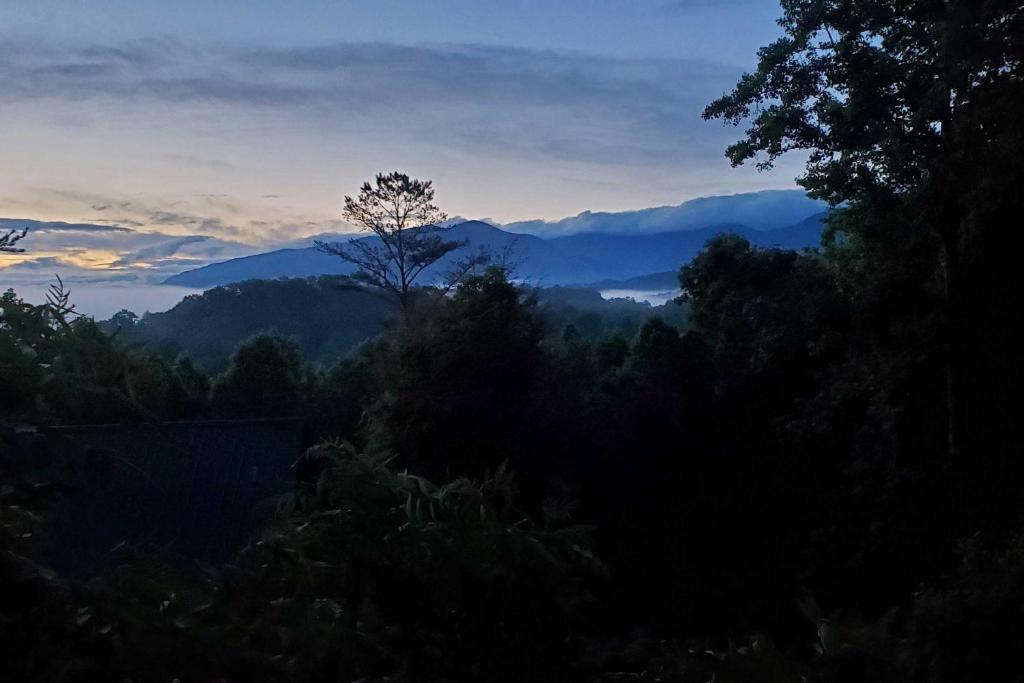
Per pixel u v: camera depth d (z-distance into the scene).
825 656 2.84
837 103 18.56
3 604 2.04
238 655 2.31
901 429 19.20
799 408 21.17
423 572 2.96
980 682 2.78
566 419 20.67
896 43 18.25
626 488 21.77
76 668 2.06
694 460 24.14
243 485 6.64
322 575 2.93
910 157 17.28
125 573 2.29
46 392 2.36
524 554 3.03
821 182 18.95
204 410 12.09
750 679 2.91
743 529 22.94
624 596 17.56
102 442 2.49
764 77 18.89
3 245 2.41
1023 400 16.89
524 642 2.98
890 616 2.95
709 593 18.41
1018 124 14.97
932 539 14.70
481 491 3.25
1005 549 3.51
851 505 18.33
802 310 27.75
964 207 16.05
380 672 2.77
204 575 2.60
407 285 36.88
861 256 21.42
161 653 2.20
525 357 20.05
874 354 18.12
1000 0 15.02
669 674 3.16
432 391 19.06
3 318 2.39
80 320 2.49
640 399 24.22
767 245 31.80
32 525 2.24
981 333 16.56
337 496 3.13
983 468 15.70
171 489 4.31
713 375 27.62
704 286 31.89
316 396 23.25
